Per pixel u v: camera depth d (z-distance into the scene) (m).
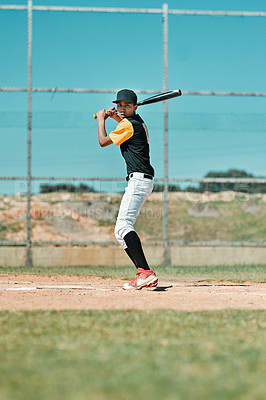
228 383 5.74
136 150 15.22
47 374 6.08
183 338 8.05
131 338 8.04
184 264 26.33
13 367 6.39
